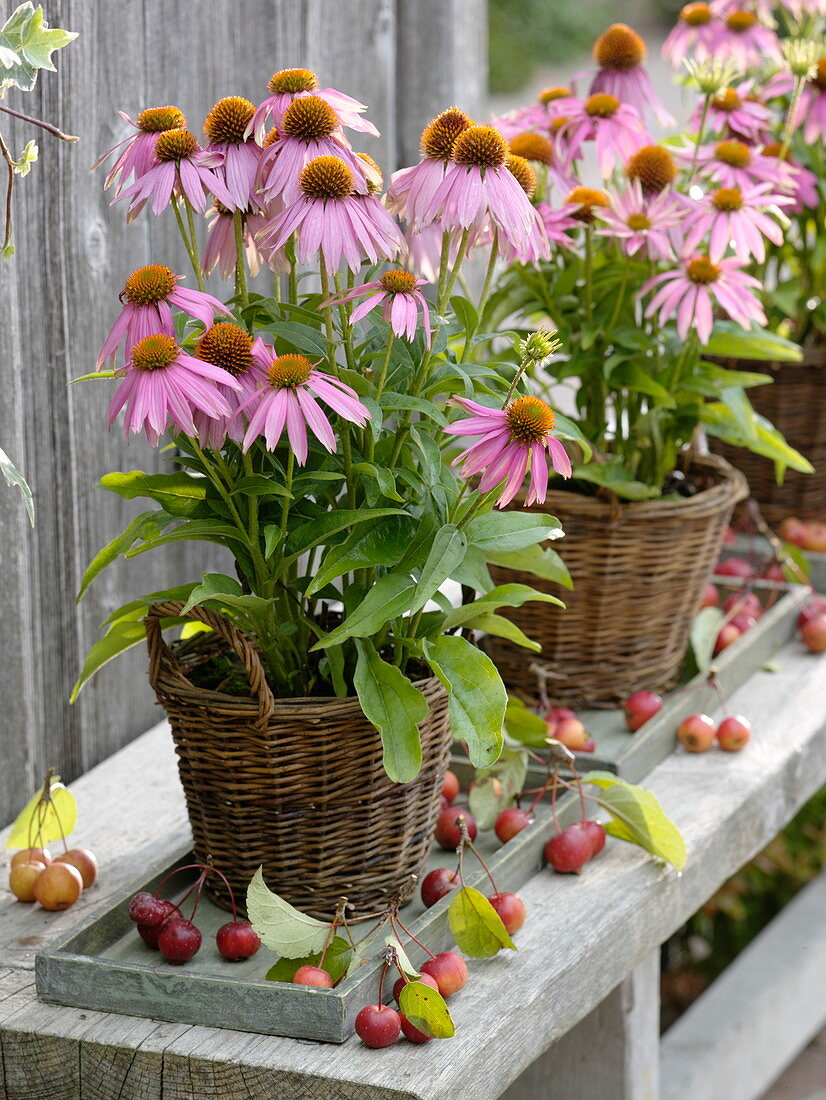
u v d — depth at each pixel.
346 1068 1.42
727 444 2.36
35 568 1.84
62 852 1.72
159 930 1.53
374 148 2.32
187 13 1.94
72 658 1.90
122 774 1.89
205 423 1.43
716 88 1.89
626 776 1.81
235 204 1.48
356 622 1.49
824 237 2.27
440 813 1.70
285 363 1.42
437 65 2.37
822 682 2.08
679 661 2.00
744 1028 2.33
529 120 1.91
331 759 1.52
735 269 1.86
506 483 1.46
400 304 1.46
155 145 1.48
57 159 1.80
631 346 1.86
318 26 2.17
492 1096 1.47
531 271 1.93
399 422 1.54
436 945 1.55
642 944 1.67
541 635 1.91
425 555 1.51
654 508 1.86
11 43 1.41
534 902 1.64
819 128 2.19
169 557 2.03
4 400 1.77
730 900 2.98
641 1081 1.89
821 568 2.29
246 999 1.45
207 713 1.51
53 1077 1.47
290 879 1.55
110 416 1.43
